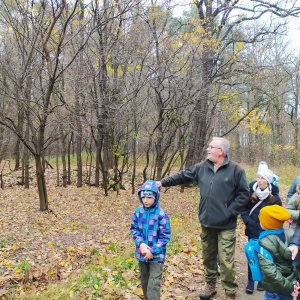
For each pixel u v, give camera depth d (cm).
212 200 416
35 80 1250
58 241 852
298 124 3181
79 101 1295
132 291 463
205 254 440
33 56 1211
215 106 1603
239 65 1592
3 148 1894
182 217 1179
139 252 385
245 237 821
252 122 1530
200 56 1319
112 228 1036
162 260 378
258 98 1599
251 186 487
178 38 1256
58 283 557
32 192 1642
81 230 990
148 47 1235
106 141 1641
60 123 1173
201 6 1614
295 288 320
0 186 1802
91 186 1831
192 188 1839
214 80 1647
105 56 1256
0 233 889
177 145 1781
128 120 1454
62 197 1506
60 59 1282
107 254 733
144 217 388
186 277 527
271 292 320
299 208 434
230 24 1662
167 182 445
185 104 1344
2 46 1237
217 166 426
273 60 1817
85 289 481
